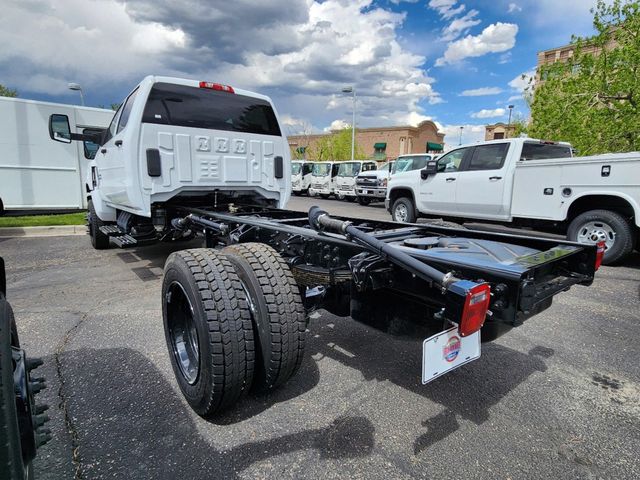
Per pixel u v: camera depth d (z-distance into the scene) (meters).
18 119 10.68
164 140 4.65
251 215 4.68
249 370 2.35
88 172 7.36
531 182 6.96
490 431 2.32
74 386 2.74
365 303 2.64
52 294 4.75
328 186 22.69
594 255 2.56
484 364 3.12
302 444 2.20
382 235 3.23
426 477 1.97
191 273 2.34
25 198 10.97
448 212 8.84
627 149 10.33
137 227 5.08
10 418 1.29
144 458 2.08
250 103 5.39
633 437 2.29
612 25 10.43
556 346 3.45
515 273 1.92
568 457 2.12
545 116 11.60
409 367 3.05
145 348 3.32
